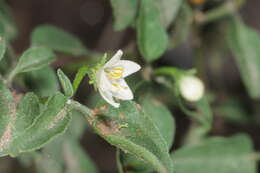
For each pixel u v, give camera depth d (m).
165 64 0.36
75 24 0.40
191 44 0.35
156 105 0.28
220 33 0.36
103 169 0.38
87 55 0.32
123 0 0.28
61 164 0.30
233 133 0.38
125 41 0.38
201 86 0.28
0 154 0.23
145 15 0.27
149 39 0.28
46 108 0.23
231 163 0.30
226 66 0.40
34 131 0.23
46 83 0.28
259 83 0.32
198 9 0.33
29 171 0.33
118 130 0.24
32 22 0.39
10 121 0.24
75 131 0.31
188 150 0.30
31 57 0.26
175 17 0.31
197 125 0.32
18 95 0.25
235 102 0.37
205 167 0.30
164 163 0.24
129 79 0.31
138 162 0.26
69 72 0.30
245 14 0.40
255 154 0.31
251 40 0.32
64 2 0.40
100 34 0.40
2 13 0.31
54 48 0.30
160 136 0.24
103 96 0.24
